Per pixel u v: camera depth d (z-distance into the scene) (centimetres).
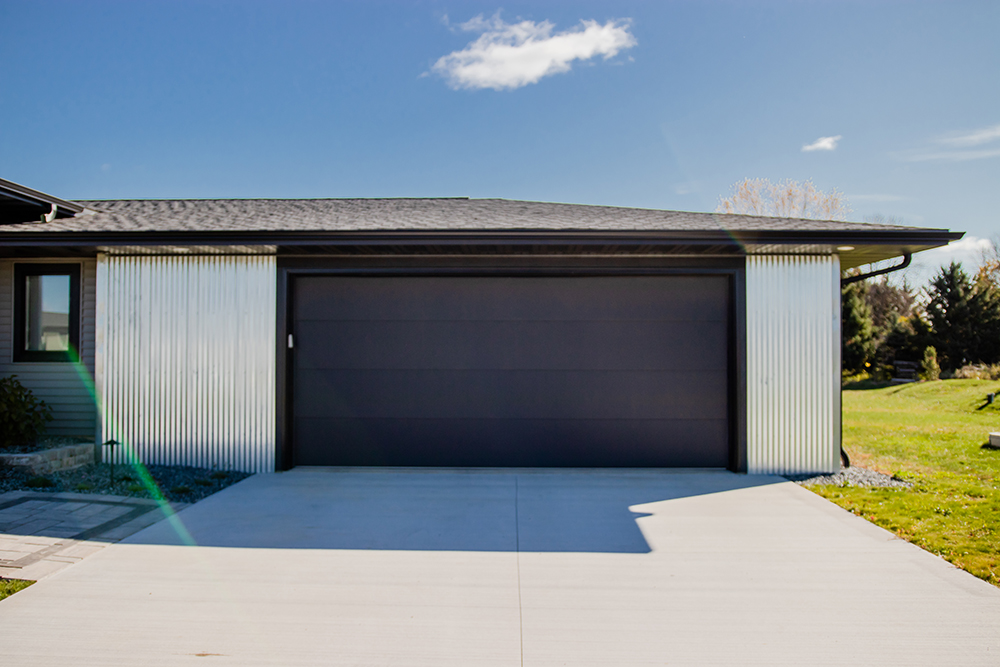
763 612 314
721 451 677
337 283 690
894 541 428
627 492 570
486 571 372
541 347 684
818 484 604
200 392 674
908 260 677
